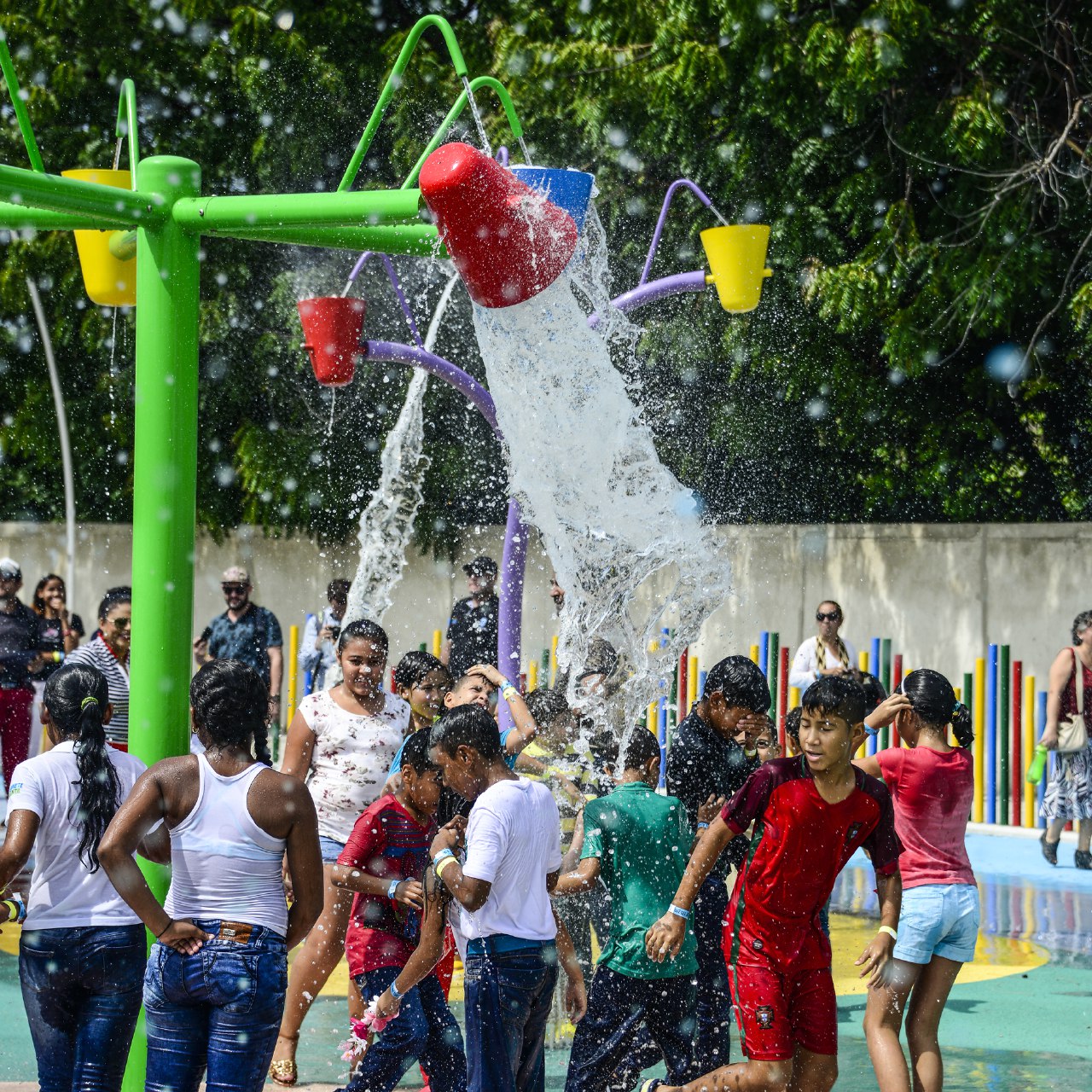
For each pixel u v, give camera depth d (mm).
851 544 26031
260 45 27359
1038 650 24438
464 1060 9016
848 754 8141
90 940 7652
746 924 8367
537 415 9141
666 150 25016
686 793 9594
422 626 29609
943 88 24203
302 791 7328
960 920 8969
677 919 8445
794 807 8133
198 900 7191
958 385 26766
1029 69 24281
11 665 18953
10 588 19203
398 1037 8703
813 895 8266
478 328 8586
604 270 10680
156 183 8852
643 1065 9180
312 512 30391
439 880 8219
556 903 10422
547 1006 8312
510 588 14227
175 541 8883
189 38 28500
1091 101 24062
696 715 9828
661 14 24062
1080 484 27016
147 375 8867
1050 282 25281
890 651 22969
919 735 9266
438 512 29688
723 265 13055
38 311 29016
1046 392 26875
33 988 7734
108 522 32562
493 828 7961
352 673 10375
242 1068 7043
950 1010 12086
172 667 8859
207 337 29172
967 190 24328
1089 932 14922
